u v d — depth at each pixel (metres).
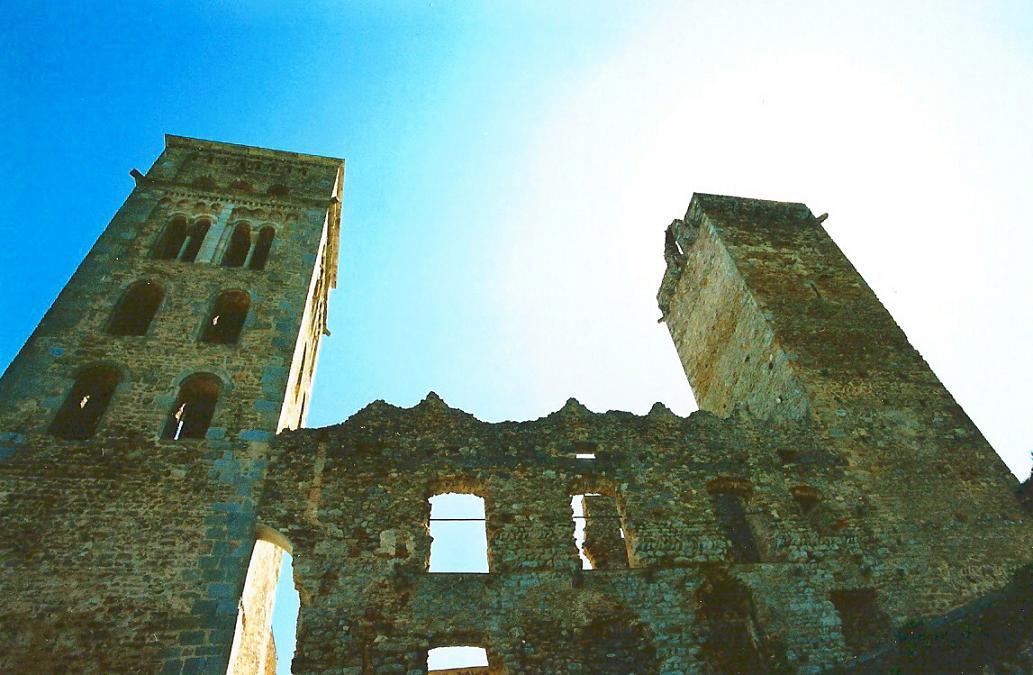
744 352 26.34
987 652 13.27
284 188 28.03
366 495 17.11
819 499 19.16
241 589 14.74
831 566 17.39
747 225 30.02
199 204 25.80
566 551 16.75
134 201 25.06
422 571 15.84
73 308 20.22
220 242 24.31
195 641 13.80
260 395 18.92
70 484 15.80
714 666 15.20
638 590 16.23
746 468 19.64
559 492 18.09
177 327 20.44
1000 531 18.70
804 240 29.56
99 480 16.03
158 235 23.94
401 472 17.88
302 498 16.73
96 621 13.74
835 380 22.61
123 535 15.13
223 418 18.09
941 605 16.84
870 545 18.02
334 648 14.23
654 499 18.41
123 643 13.55
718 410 28.44
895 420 21.55
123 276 21.78
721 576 16.84
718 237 28.95
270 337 20.83
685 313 32.25
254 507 16.33
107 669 13.18
